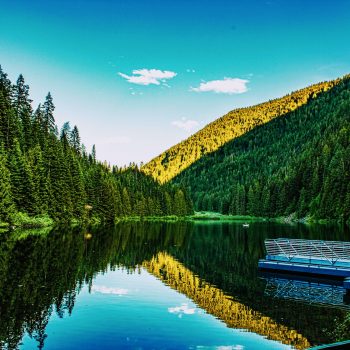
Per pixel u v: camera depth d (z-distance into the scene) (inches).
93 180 3531.0
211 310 740.0
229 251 1626.5
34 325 610.2
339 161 4392.2
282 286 987.3
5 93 3088.1
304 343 579.8
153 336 589.3
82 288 854.5
